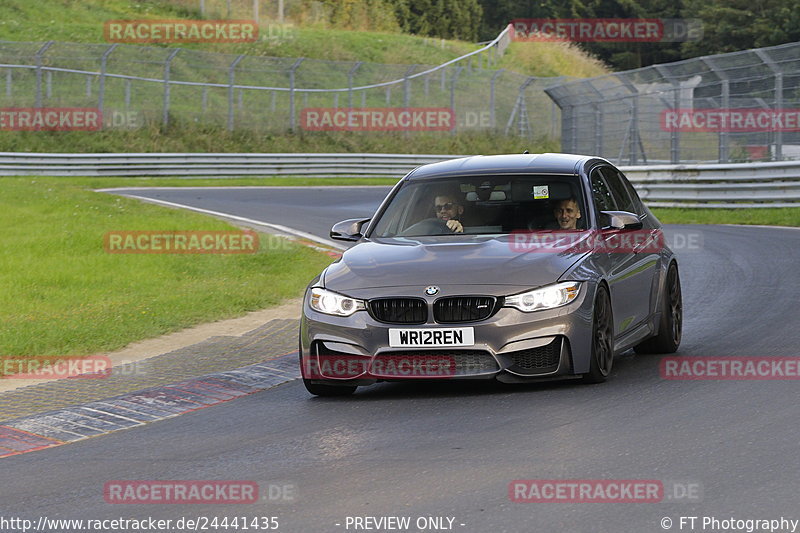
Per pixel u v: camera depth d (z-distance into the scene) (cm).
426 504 1612
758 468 1722
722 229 6994
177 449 2125
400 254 2567
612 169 3070
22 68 14650
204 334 3666
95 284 4844
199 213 7719
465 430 2102
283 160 14575
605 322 2541
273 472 1880
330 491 1723
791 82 8044
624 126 10375
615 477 1705
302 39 19925
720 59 8638
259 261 5488
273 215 8031
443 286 2398
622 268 2691
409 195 2870
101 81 14512
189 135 15312
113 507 1720
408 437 2078
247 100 16475
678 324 3042
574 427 2072
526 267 2431
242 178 14188
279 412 2431
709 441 1914
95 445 2212
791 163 7906
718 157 8662
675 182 8762
